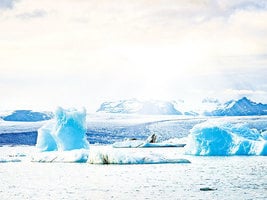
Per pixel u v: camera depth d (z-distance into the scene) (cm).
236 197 2459
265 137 6253
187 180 3266
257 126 17100
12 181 3275
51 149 5641
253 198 2423
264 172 3762
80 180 3297
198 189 2798
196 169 4003
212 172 3769
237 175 3578
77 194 2634
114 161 4475
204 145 5512
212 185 2980
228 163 4566
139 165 4334
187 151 5672
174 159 4625
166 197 2489
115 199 2447
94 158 4550
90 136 15112
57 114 5347
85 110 5550
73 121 5412
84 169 4019
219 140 5491
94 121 18838
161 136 15900
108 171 3853
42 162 4862
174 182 3156
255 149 5494
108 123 18312
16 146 11488
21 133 14350
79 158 4759
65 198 2497
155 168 4062
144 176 3503
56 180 3309
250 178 3378
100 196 2553
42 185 3052
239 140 5512
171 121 18850
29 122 17838
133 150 7750
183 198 2445
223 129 5519
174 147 9000
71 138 5369
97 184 3077
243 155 5478
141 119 19825
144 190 2775
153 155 4656
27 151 8000
